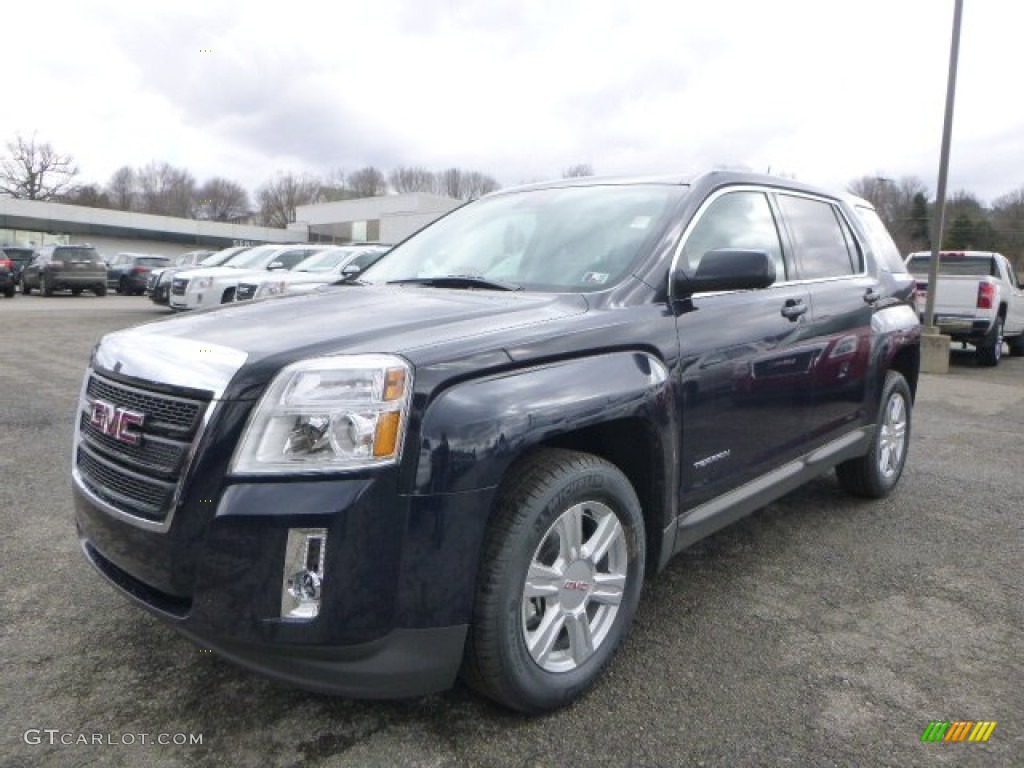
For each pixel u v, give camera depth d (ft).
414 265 11.87
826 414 12.73
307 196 346.13
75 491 8.32
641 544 8.85
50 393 24.57
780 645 9.61
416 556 6.79
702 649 9.47
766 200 12.27
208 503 6.70
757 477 11.09
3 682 8.37
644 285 9.31
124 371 7.73
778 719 8.03
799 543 13.15
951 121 36.99
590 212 10.98
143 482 7.20
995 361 41.09
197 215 336.08
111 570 7.94
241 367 6.91
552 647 8.00
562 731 7.75
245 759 7.21
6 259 77.61
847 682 8.78
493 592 7.24
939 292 40.24
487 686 7.52
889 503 15.47
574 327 8.21
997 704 8.39
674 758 7.36
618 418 8.16
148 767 7.07
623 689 8.55
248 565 6.56
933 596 11.12
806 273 12.69
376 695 6.98
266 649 6.64
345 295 9.87
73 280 81.61
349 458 6.63
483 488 7.02
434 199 216.95
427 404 6.87
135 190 328.70
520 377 7.52
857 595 11.11
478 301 9.02
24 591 10.53
